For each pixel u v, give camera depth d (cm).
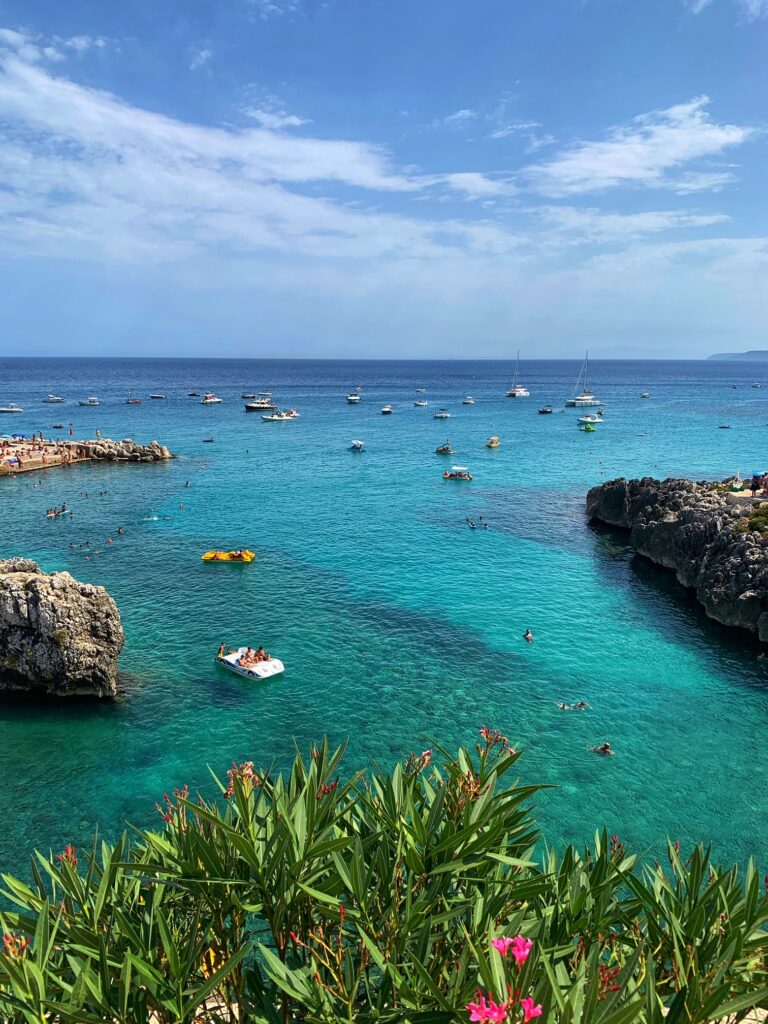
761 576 4512
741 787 2812
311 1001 802
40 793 2714
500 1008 598
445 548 6312
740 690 3666
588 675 3806
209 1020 925
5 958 782
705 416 18525
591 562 6019
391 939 870
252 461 11025
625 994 791
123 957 885
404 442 13325
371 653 4019
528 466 10700
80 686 3431
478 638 4269
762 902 911
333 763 1038
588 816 2617
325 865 905
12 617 3416
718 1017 739
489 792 983
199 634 4247
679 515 5959
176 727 3200
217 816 961
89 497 8238
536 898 981
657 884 1017
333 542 6438
